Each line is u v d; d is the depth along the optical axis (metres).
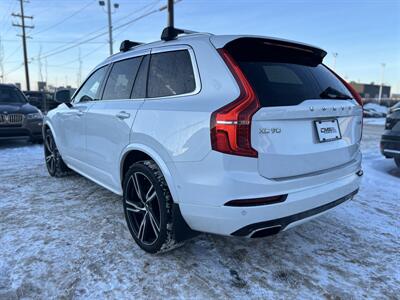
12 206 3.71
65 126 4.24
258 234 2.09
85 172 3.93
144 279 2.32
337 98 2.57
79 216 3.43
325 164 2.38
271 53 2.48
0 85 8.50
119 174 3.04
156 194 2.46
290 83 2.32
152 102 2.62
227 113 1.96
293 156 2.14
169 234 2.43
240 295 2.17
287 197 2.10
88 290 2.19
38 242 2.83
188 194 2.20
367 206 3.92
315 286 2.29
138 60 3.01
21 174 5.21
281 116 2.05
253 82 2.11
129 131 2.74
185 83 2.41
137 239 2.73
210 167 2.04
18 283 2.25
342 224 3.36
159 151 2.40
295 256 2.69
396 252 2.79
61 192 4.25
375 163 6.64
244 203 1.99
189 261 2.56
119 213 3.52
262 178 2.02
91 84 3.89
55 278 2.31
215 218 2.09
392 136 5.36
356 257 2.70
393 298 2.18
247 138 1.96
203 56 2.33
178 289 2.22
